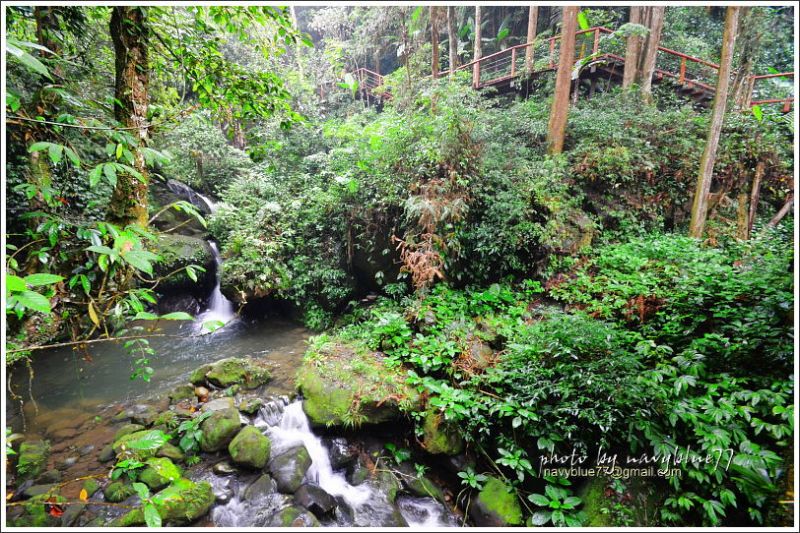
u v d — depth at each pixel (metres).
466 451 3.14
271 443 3.36
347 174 5.52
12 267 1.51
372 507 2.94
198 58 2.70
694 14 9.51
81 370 4.67
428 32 9.84
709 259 4.36
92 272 1.78
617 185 5.62
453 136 4.78
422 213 4.55
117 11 2.21
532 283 4.84
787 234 5.15
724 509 2.25
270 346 5.55
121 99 2.23
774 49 7.33
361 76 10.57
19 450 3.11
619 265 4.62
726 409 2.29
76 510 2.57
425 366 3.52
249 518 2.77
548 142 6.09
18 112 1.66
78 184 4.14
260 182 7.29
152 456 3.07
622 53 8.50
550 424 2.81
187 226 7.89
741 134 5.89
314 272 6.16
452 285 5.06
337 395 3.50
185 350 5.43
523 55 11.17
